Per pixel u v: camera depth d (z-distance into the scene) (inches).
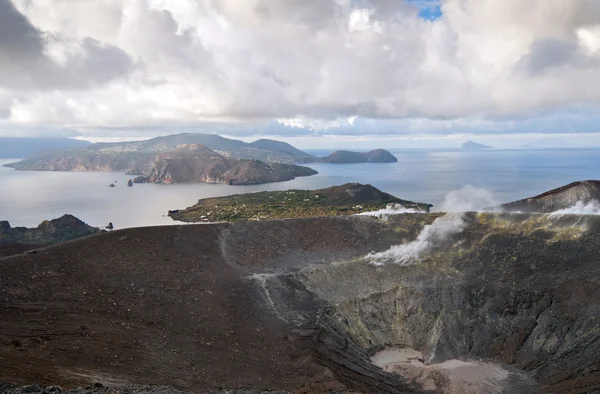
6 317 1859.0
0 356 1412.4
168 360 1800.0
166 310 2309.3
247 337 2213.3
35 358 1486.2
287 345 2187.5
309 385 1754.4
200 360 1873.8
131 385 1392.7
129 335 1945.1
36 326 1824.6
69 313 2031.3
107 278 2498.8
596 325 2237.9
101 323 1996.8
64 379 1336.1
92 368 1533.0
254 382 1737.2
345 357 2236.7
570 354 2172.7
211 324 2271.2
